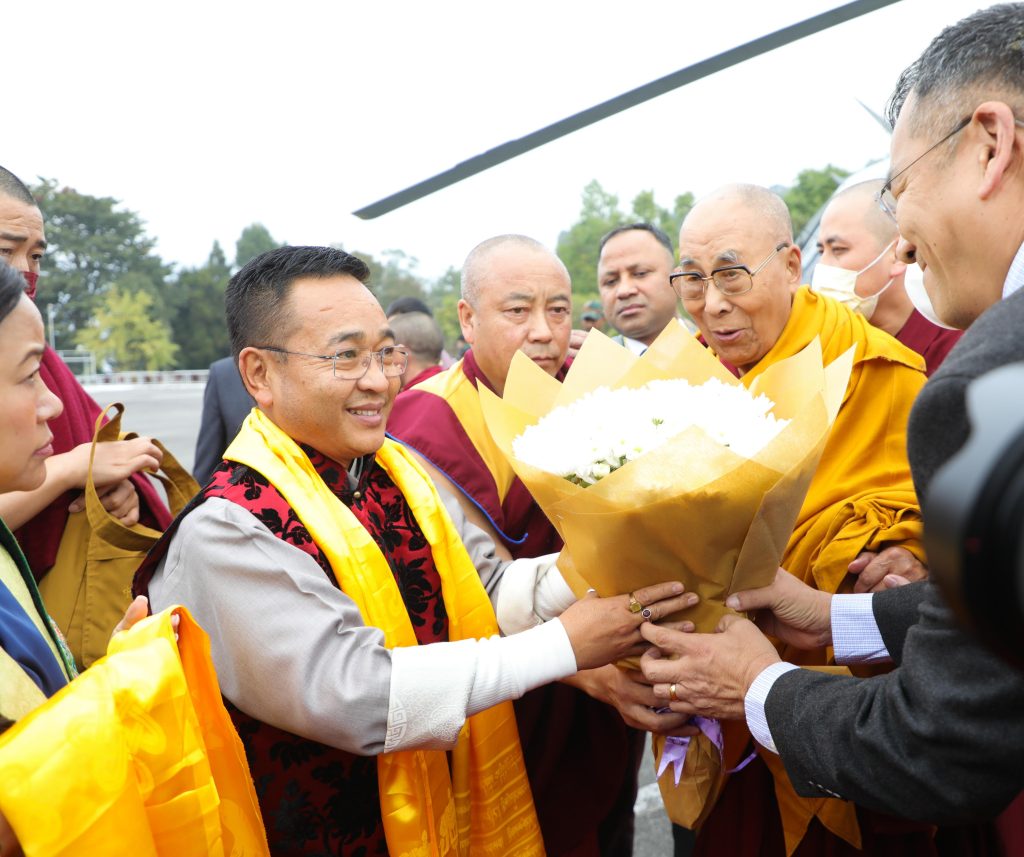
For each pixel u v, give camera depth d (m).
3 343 1.36
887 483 2.28
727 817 2.17
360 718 1.59
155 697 1.32
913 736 1.25
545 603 2.09
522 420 2.09
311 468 1.79
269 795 1.72
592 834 2.53
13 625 1.38
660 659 1.81
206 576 1.66
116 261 78.31
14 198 2.36
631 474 1.60
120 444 2.40
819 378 1.92
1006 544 0.42
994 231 1.37
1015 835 2.09
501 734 1.99
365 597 1.73
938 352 3.01
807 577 2.23
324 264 1.78
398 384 1.84
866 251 3.17
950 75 1.37
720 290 2.36
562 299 2.72
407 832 1.70
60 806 1.19
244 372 1.82
